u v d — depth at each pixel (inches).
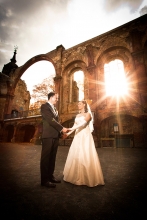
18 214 48.3
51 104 95.8
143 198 61.7
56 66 536.7
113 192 68.5
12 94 714.8
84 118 86.3
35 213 49.1
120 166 130.0
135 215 47.6
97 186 76.7
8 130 642.2
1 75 721.0
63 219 45.4
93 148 86.2
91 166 79.7
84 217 46.6
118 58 416.5
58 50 554.3
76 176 79.8
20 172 106.9
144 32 362.9
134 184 80.3
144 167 125.4
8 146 363.9
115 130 367.6
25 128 597.6
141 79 330.6
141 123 334.0
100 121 373.7
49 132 83.4
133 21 389.4
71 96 501.0
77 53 494.3
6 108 679.1
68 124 450.6
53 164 86.9
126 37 390.6
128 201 58.8
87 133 88.0
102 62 436.5
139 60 345.7
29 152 235.0
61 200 59.7
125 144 340.2
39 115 517.0
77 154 83.6
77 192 68.4
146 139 315.3
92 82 413.7
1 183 81.3
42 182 77.8
